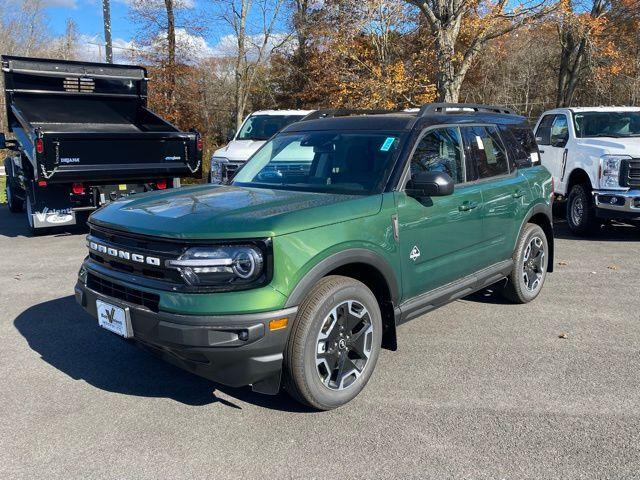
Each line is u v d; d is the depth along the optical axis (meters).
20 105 10.57
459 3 14.50
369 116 4.94
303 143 4.91
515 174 5.70
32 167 9.41
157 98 20.41
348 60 18.89
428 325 5.45
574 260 8.09
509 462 3.21
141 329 3.53
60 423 3.66
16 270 7.63
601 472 3.11
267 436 3.50
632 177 8.88
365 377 3.96
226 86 27.02
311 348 3.55
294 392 3.63
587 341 5.02
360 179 4.32
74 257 8.41
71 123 11.11
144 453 3.32
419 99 15.96
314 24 21.31
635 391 4.06
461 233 4.78
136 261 3.59
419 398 3.97
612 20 23.42
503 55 25.52
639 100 25.38
